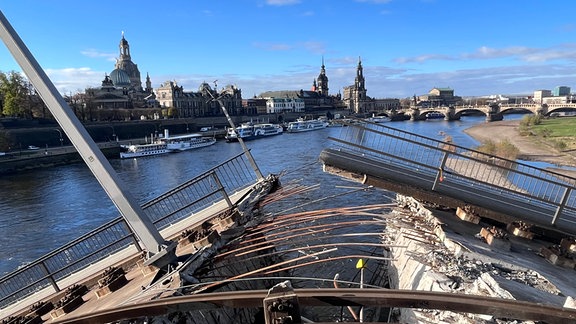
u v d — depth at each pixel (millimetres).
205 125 189125
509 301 4480
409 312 10625
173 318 8852
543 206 16969
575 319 4289
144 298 8766
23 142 111625
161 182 70750
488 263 11477
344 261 22547
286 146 115625
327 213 16031
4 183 76125
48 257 12586
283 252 13148
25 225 47156
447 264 11445
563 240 14031
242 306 5090
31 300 13477
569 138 99562
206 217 17406
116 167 91938
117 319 5836
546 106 185875
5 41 9195
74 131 9695
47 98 9461
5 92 120438
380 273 19828
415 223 15867
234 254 12227
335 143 17391
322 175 59094
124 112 169125
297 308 4395
